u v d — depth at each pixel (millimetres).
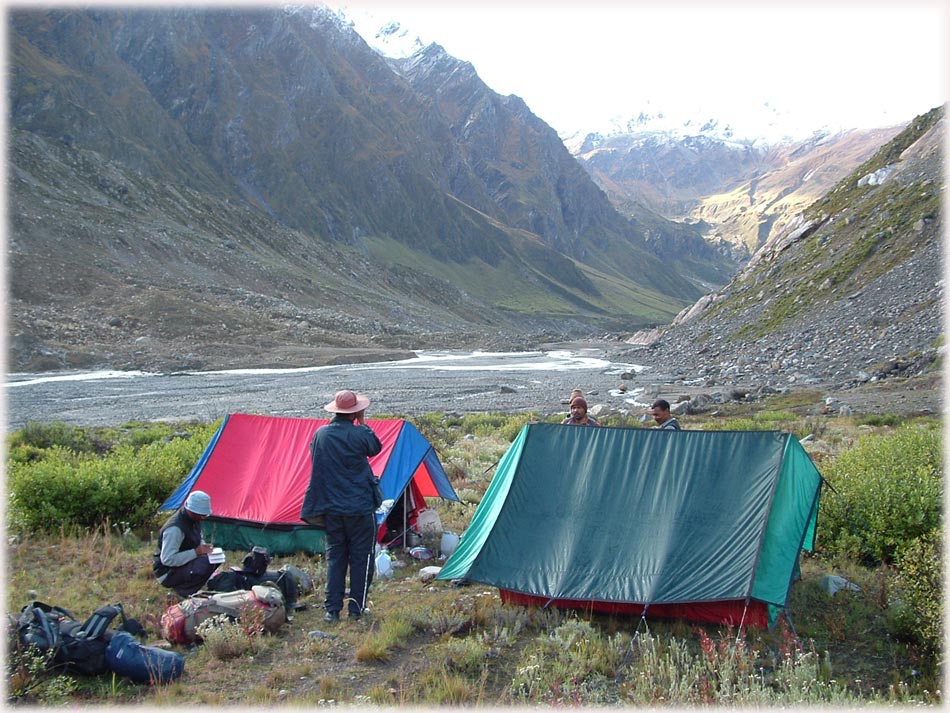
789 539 8055
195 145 168875
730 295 74625
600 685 6371
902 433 12281
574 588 7977
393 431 11305
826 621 7500
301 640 7422
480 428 24359
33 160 104125
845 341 44438
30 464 15555
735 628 7461
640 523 8328
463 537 9406
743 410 29938
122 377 52031
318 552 10375
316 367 64500
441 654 7047
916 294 45281
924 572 7254
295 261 137875
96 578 9102
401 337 94438
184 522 8617
